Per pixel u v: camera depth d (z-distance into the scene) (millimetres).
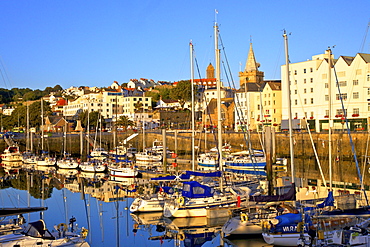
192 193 38844
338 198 31875
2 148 109000
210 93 182375
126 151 98375
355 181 56906
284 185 52969
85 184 62594
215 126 132250
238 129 124125
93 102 185000
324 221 27828
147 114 165500
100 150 104625
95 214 42281
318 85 101312
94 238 33969
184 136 111750
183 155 97312
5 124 169125
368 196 40625
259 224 31391
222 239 32750
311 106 103312
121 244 32281
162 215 41625
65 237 26672
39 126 167625
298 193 43969
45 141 114438
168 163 81750
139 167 73688
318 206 32219
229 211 34938
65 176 72500
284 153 87688
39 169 83500
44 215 42062
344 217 28297
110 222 39031
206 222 37594
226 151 87938
